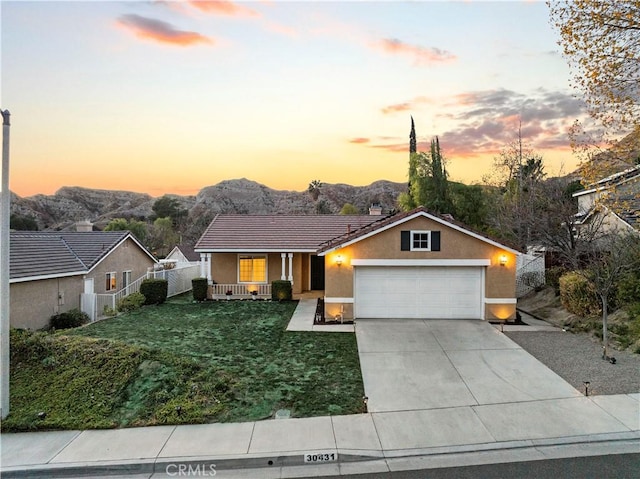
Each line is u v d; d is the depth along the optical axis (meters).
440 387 8.25
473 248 13.89
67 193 124.44
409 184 33.19
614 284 11.69
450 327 13.04
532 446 5.93
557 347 10.74
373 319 14.30
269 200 139.62
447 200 30.06
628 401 7.32
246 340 11.92
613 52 9.98
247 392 8.04
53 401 7.56
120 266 22.48
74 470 5.53
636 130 10.05
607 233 14.58
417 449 5.88
